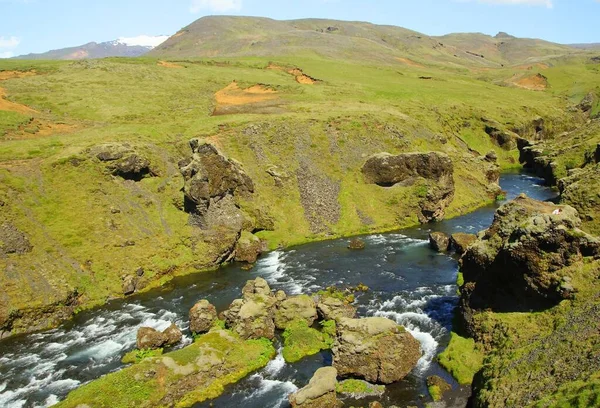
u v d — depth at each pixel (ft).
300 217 218.38
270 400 100.22
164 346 124.26
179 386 102.63
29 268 150.10
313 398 94.32
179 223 192.24
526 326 103.35
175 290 162.91
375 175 240.53
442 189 230.27
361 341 106.63
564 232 103.86
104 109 288.92
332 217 222.07
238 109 307.17
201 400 101.40
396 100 376.68
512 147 384.27
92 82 340.18
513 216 124.88
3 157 193.06
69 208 177.99
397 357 105.09
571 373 78.89
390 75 513.04
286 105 317.42
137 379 101.04
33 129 242.58
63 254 161.17
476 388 96.63
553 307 102.58
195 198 189.57
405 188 236.02
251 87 371.15
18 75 347.97
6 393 105.29
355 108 315.58
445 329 124.67
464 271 130.52
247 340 122.01
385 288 153.99
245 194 213.46
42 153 201.05
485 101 439.22
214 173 197.06
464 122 385.70
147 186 203.82
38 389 106.52
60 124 259.80
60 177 187.93
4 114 251.60
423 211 227.40
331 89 386.11
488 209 249.96
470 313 120.78
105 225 178.09
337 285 158.51
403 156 237.45
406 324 128.47
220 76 393.70
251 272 176.65
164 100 318.04
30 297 142.31
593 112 504.43
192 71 403.13
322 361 114.42
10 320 134.92
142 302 154.40
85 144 211.61
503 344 103.19
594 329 86.74
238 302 132.16
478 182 273.33
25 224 163.02
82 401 94.73
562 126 445.37
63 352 123.54
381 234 215.51
